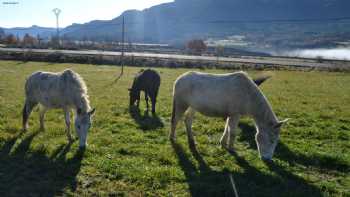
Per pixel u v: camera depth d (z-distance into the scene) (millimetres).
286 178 8289
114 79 26266
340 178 8398
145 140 10781
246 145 10750
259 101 9328
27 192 7199
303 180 8180
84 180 7785
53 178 7855
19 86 20984
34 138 10492
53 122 12492
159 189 7496
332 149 10547
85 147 9578
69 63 39625
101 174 8109
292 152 10055
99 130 11758
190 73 10555
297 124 13461
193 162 9039
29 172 8109
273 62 48906
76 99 9719
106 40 136000
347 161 9242
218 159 9344
